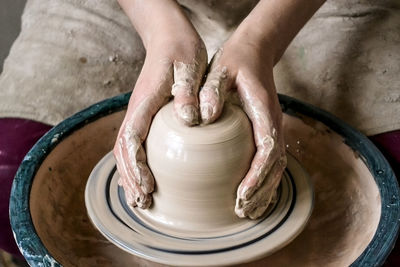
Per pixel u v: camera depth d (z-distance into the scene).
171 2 1.18
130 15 1.24
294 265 1.02
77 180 1.19
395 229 0.93
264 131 0.95
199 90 0.98
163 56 1.03
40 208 1.06
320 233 1.10
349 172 1.16
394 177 1.05
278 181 0.97
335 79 1.35
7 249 1.32
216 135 0.92
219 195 0.94
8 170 1.25
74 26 1.50
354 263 0.86
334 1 1.45
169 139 0.93
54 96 1.37
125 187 0.99
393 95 1.28
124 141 0.96
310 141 1.25
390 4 1.45
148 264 1.03
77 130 1.20
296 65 1.42
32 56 1.44
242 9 1.49
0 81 1.43
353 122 1.30
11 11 2.30
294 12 1.19
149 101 0.98
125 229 0.98
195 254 0.92
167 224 0.97
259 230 0.96
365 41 1.36
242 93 1.00
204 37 1.57
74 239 1.08
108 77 1.45
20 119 1.33
